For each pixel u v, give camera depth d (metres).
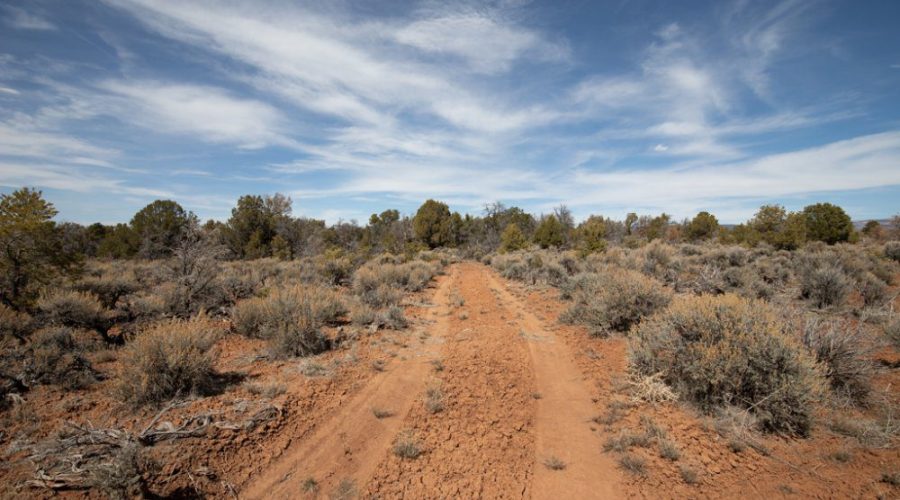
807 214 32.88
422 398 6.83
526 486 4.57
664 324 7.12
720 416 5.73
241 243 32.44
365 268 19.08
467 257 47.16
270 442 5.11
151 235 25.62
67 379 6.16
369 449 5.23
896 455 4.70
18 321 7.80
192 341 6.38
